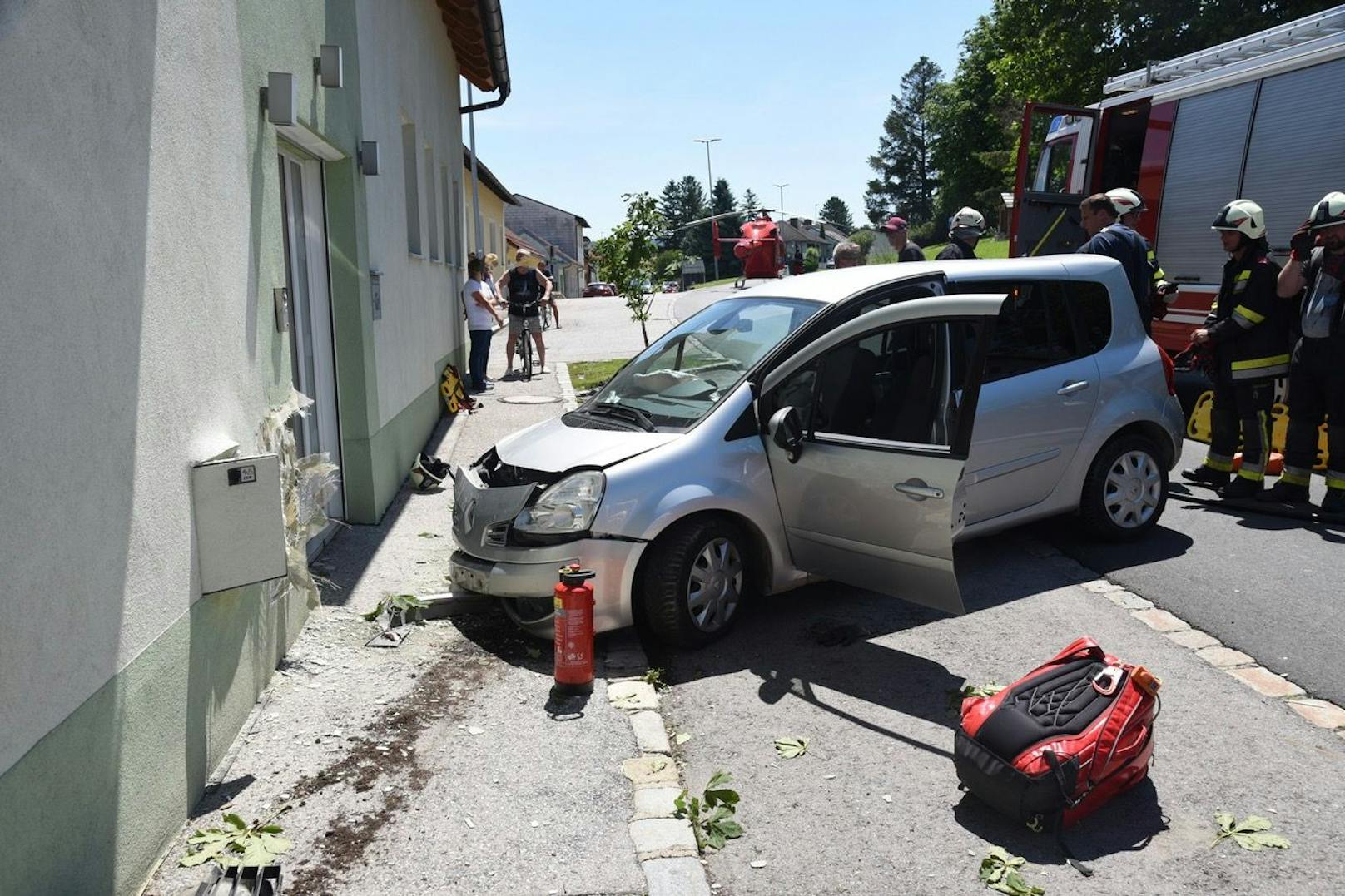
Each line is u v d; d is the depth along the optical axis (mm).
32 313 2564
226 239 4238
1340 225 6523
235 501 3760
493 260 16469
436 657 5148
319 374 6871
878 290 5559
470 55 15695
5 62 2465
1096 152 12070
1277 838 3438
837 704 4609
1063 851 3428
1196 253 9969
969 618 5512
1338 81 8359
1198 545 6465
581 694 4703
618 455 5117
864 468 4859
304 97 5699
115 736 3004
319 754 4117
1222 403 7648
